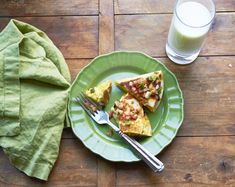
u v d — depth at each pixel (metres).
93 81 0.87
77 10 0.94
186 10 0.83
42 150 0.81
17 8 0.94
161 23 0.93
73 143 0.83
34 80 0.86
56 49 0.88
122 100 0.85
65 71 0.87
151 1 0.94
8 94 0.83
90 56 0.90
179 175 0.81
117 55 0.88
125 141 0.82
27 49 0.87
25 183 0.81
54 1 0.94
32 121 0.82
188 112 0.86
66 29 0.92
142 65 0.88
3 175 0.81
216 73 0.89
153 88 0.84
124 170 0.81
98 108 0.85
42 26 0.92
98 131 0.84
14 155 0.81
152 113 0.86
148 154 0.79
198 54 0.90
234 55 0.90
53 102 0.84
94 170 0.82
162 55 0.91
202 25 0.80
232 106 0.86
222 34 0.92
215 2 0.94
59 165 0.82
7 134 0.82
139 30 0.92
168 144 0.81
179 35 0.84
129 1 0.94
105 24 0.92
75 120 0.84
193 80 0.88
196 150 0.83
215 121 0.85
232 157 0.83
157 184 0.81
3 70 0.84
